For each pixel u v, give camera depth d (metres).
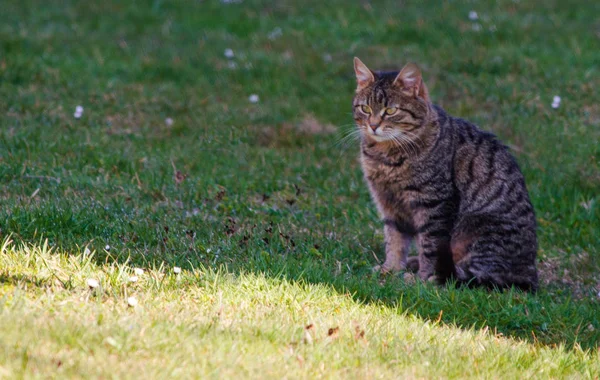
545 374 7.73
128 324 7.07
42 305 7.31
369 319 8.38
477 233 10.91
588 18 23.44
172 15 23.53
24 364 5.99
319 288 8.95
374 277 9.90
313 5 24.88
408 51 20.30
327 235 11.70
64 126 15.09
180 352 6.73
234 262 9.69
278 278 9.01
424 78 18.42
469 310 9.20
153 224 10.91
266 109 16.92
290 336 7.49
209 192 12.73
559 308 9.54
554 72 18.70
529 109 16.84
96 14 23.17
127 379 6.09
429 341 8.11
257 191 13.31
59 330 6.68
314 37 21.58
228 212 12.08
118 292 8.09
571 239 12.51
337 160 14.94
